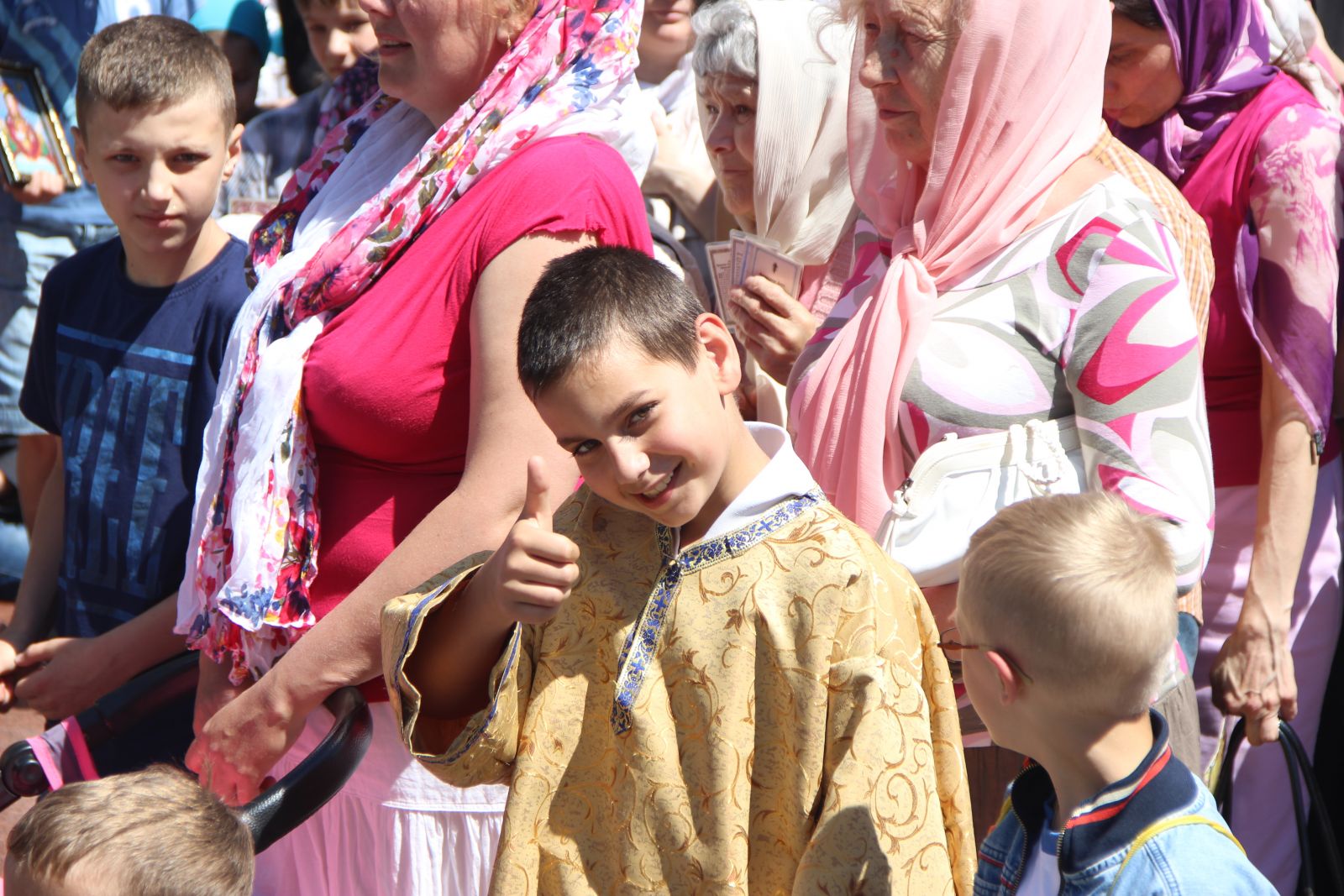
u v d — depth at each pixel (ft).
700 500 6.49
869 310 9.12
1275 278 10.78
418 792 8.54
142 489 10.80
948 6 8.74
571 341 6.26
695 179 15.40
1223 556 11.41
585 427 6.33
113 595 10.94
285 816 7.85
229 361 9.29
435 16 8.84
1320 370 10.67
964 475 8.38
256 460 8.70
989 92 8.72
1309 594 11.66
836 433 8.93
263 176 16.74
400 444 8.68
